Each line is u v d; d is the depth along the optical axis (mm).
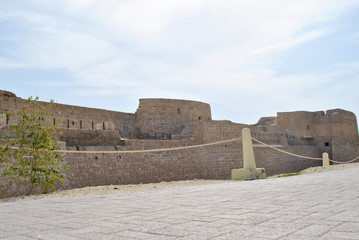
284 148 39969
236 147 32688
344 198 7707
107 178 20797
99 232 5418
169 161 25797
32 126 14977
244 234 4879
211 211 6789
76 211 7668
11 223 6539
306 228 5027
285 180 13180
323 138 51906
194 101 40062
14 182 14438
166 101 37875
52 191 15398
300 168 42812
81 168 19344
